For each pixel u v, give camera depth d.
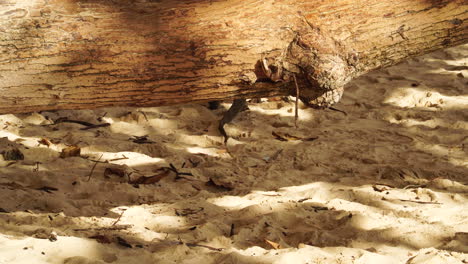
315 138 5.79
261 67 3.04
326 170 5.11
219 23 3.04
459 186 4.77
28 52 3.02
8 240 3.54
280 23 3.04
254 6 3.07
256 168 5.11
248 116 6.27
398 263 3.59
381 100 6.85
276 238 3.92
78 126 5.79
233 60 3.03
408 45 3.17
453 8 3.17
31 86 3.04
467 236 3.90
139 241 3.77
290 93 3.16
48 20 3.04
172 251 3.62
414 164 5.21
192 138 5.69
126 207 4.30
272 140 5.73
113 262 3.42
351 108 6.60
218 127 5.92
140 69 3.04
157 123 5.97
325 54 3.00
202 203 4.40
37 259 3.36
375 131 6.02
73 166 4.95
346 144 5.63
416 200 4.56
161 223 4.08
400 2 3.14
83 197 4.49
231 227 4.06
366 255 3.61
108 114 6.12
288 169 5.10
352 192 4.64
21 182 4.62
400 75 7.56
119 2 3.12
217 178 4.91
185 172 4.95
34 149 5.15
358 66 3.14
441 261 3.55
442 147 5.62
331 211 4.31
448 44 3.24
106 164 5.02
